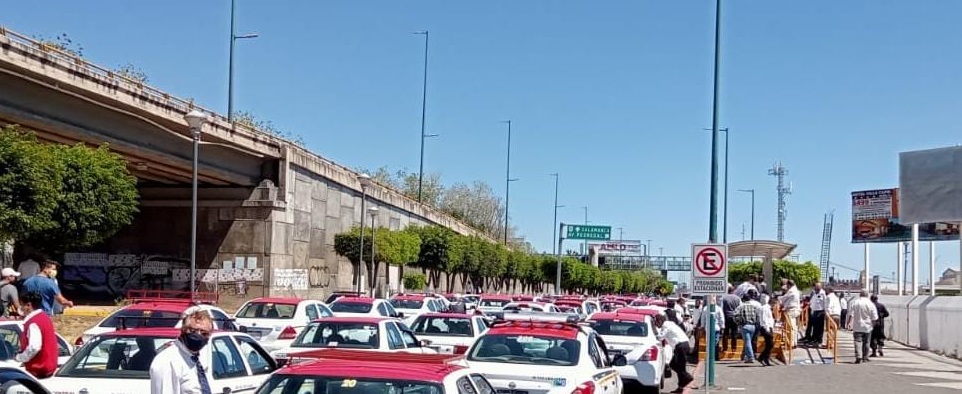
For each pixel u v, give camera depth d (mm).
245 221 44594
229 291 44219
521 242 119250
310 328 15703
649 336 18641
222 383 10289
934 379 22078
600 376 12023
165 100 34500
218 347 10734
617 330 18844
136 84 32906
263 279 43969
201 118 24406
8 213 24797
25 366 10344
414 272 64812
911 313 34156
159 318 15047
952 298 29016
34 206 25625
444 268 61812
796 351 30625
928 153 34875
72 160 29156
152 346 10438
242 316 22156
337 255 51250
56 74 28672
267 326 21297
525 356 11961
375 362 7285
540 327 12539
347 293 35344
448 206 111125
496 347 12125
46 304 15617
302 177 47031
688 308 42250
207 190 45188
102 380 10008
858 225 62625
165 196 45500
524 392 11086
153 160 37344
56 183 26641
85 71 30062
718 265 18344
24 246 31922
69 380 10023
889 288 83250
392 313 27969
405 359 7523
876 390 19797
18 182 25141
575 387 11047
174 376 7984
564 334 12281
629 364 17484
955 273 89750
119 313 16750
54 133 31438
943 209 34281
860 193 62781
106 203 29875
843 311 45406
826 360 27297
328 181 50469
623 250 140250
